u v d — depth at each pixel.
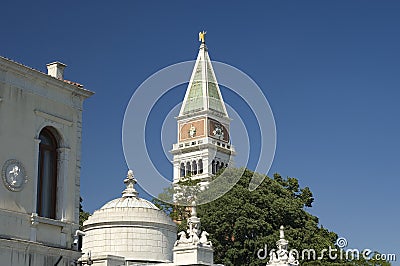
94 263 47.00
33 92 31.78
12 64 30.59
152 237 50.78
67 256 31.75
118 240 50.31
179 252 41.53
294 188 79.62
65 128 33.25
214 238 69.62
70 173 33.03
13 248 29.22
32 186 30.94
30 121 31.42
